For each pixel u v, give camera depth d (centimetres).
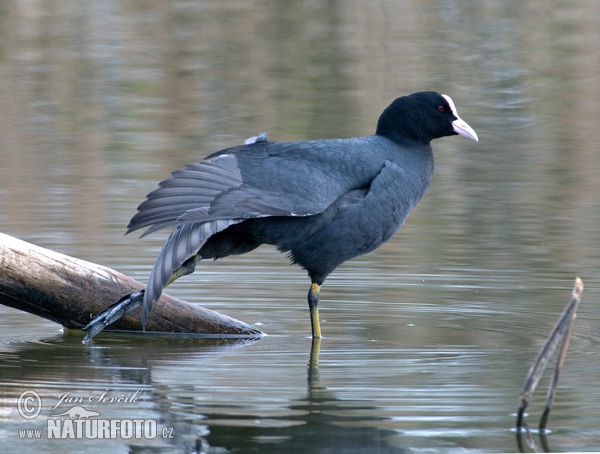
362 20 3378
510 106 2478
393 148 1054
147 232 845
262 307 1192
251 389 877
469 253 1425
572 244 1467
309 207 945
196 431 771
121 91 2594
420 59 2903
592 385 884
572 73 2767
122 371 936
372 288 1267
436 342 1040
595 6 3559
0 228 1509
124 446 754
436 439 754
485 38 3133
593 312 1150
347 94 2545
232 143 2106
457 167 2000
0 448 749
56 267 1046
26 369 939
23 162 1970
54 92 2575
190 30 3247
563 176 1916
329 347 1026
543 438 755
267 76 2745
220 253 1001
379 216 1004
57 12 3447
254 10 3528
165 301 1088
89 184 1812
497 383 891
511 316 1141
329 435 761
